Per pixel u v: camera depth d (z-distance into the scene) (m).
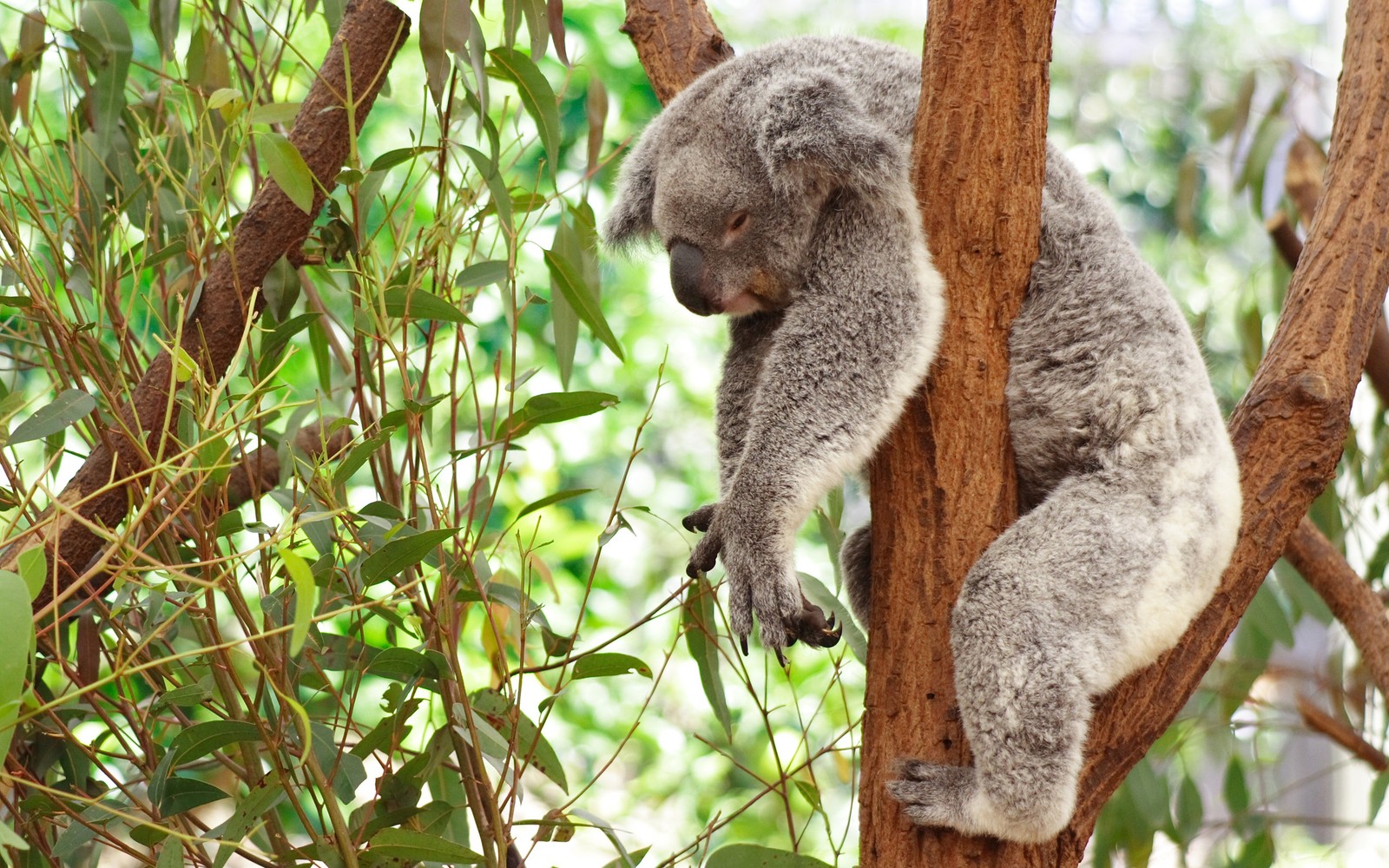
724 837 6.73
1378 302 3.33
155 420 2.90
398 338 3.95
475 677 5.80
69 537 2.86
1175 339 3.19
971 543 2.83
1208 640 3.02
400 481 3.14
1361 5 3.67
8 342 3.75
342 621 5.38
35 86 3.87
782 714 7.25
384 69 3.20
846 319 2.96
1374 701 5.40
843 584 3.96
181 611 2.38
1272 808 6.81
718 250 3.31
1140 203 9.60
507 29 3.30
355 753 2.88
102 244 3.15
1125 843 4.82
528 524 6.92
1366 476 5.45
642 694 7.48
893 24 9.92
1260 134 5.51
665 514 8.40
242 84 3.58
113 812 2.36
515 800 2.99
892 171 2.93
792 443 2.94
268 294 3.25
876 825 2.81
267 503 5.12
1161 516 2.95
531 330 8.11
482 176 3.10
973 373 2.85
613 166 6.05
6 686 1.94
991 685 2.71
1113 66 10.38
